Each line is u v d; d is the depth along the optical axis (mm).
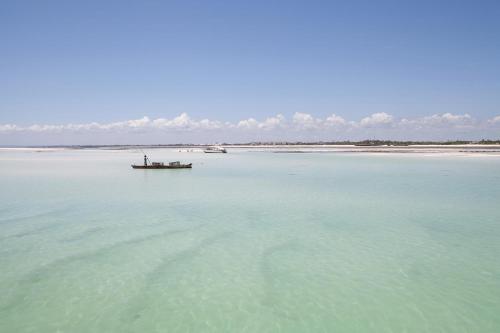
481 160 57438
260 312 9320
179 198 24672
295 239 15102
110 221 18031
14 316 9078
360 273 11602
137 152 126312
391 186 29500
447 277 11258
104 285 10719
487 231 16094
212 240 14961
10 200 23609
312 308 9500
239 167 51312
